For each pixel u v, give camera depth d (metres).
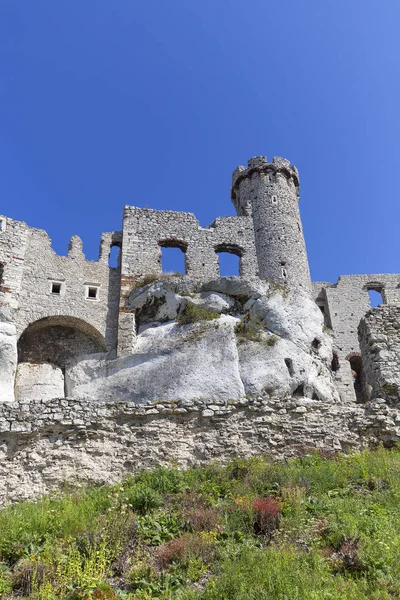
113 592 7.83
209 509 10.73
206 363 22.56
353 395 36.38
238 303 26.84
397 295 41.50
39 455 14.32
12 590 8.12
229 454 15.21
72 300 28.36
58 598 7.68
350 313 40.38
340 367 37.66
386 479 12.10
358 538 8.88
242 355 23.23
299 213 36.06
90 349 28.12
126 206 31.80
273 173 36.22
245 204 34.91
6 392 22.77
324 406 16.47
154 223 31.59
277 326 25.22
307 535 9.32
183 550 8.88
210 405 16.03
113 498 11.68
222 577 7.95
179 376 22.12
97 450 14.74
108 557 8.78
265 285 27.19
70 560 8.41
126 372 23.38
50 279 28.48
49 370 25.91
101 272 30.12
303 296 27.72
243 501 10.73
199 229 32.09
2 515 11.01
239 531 9.59
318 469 13.03
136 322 27.70
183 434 15.52
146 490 11.62
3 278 27.14
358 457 14.39
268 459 14.97
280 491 11.52
